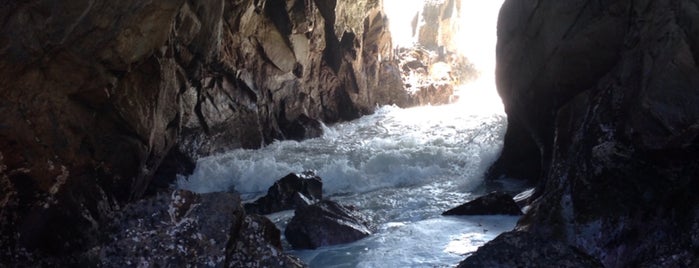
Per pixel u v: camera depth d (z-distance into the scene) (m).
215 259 5.02
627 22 6.99
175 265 4.96
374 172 11.95
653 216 5.70
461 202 9.43
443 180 11.18
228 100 13.92
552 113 8.34
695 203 5.38
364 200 9.98
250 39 14.52
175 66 9.43
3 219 6.58
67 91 7.30
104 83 7.57
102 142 7.80
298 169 12.45
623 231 5.88
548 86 8.21
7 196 6.66
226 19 13.30
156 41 7.97
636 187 5.90
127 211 5.26
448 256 6.45
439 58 24.39
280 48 15.38
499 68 9.66
